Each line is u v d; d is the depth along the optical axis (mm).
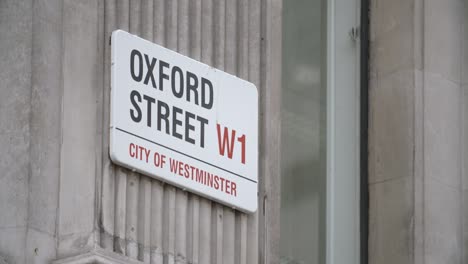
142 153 12938
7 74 12688
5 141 12570
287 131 14359
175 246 13008
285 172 14281
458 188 14398
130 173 12914
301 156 14383
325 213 14391
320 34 14672
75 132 12727
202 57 13359
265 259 13414
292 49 14531
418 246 14125
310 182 14383
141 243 12875
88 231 12656
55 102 12680
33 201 12453
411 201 14188
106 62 12953
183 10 13328
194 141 13180
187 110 13188
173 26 13258
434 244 14180
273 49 13805
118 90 12914
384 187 14352
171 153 13062
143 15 13164
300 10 14625
